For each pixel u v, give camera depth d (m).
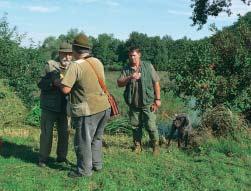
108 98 7.85
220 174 8.47
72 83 7.49
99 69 7.75
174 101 21.00
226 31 13.69
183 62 12.84
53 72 8.20
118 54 73.25
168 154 9.79
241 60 13.00
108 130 13.40
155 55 48.84
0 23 17.11
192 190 7.60
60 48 8.21
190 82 12.66
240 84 12.98
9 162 8.55
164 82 13.39
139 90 9.30
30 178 7.72
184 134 10.82
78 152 7.80
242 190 7.83
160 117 18.80
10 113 13.78
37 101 15.89
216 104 12.95
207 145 10.54
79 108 7.61
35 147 9.98
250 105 13.04
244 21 14.11
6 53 16.39
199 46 12.88
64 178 7.82
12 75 16.09
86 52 7.73
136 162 8.95
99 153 8.16
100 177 7.87
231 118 11.86
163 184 7.78
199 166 8.92
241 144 11.11
